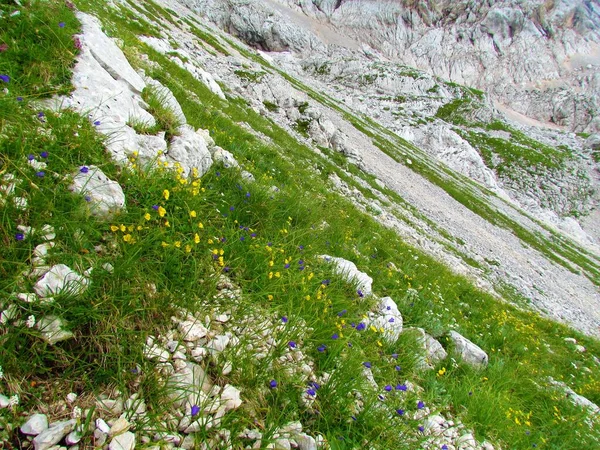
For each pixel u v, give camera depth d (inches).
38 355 89.8
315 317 158.9
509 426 183.9
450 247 995.3
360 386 138.3
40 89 162.7
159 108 246.4
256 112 1091.3
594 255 2637.8
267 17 7062.0
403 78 6200.8
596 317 1151.6
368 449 116.0
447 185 2023.9
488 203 2276.1
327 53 7460.6
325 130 1327.5
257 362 122.0
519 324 478.0
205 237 157.1
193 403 98.9
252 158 442.9
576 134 6279.5
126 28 796.0
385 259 395.9
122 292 109.0
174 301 121.5
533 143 4896.7
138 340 103.7
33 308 94.5
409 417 145.6
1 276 94.7
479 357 257.1
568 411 254.5
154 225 140.4
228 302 137.9
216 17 6609.3
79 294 101.3
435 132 4116.6
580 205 4057.6
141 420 89.6
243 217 218.7
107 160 154.2
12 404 80.7
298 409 118.2
